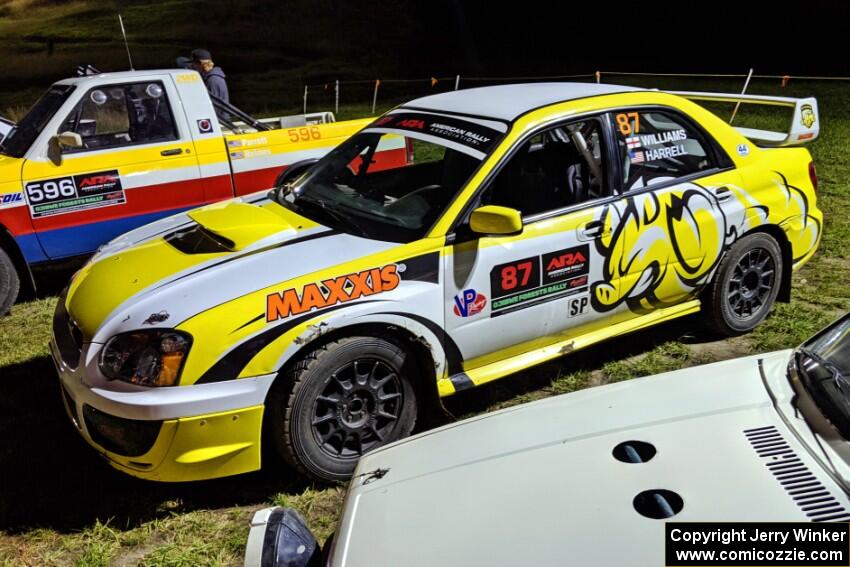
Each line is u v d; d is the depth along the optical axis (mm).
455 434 2529
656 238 4074
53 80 26391
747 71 20031
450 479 2215
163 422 3014
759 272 4625
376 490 2275
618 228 3938
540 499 2020
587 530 1865
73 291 3678
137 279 3443
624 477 2045
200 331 3070
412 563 1891
